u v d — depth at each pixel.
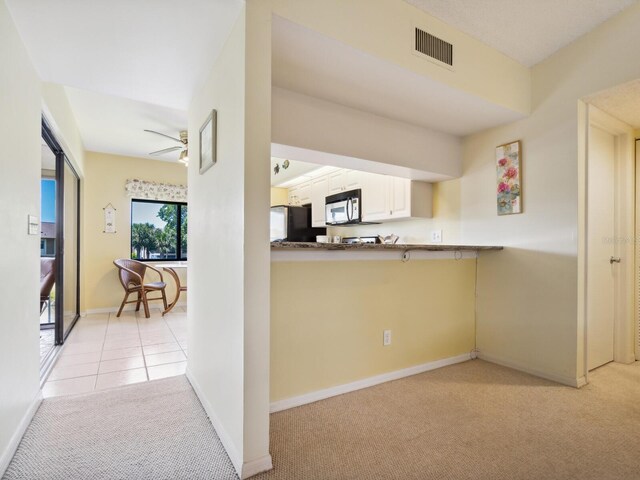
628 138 2.89
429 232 3.47
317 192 4.79
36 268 1.97
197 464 1.52
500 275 2.82
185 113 3.55
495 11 2.09
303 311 2.06
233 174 1.58
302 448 1.63
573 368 2.37
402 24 1.95
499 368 2.71
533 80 2.63
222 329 1.74
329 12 1.67
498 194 2.84
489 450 1.62
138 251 5.44
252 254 1.46
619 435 1.76
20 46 1.67
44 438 1.71
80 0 1.43
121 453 1.59
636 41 2.11
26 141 1.79
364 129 2.59
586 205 2.42
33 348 1.92
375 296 2.36
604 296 2.81
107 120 3.73
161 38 1.70
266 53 1.50
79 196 4.55
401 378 2.48
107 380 2.48
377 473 1.46
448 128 2.94
